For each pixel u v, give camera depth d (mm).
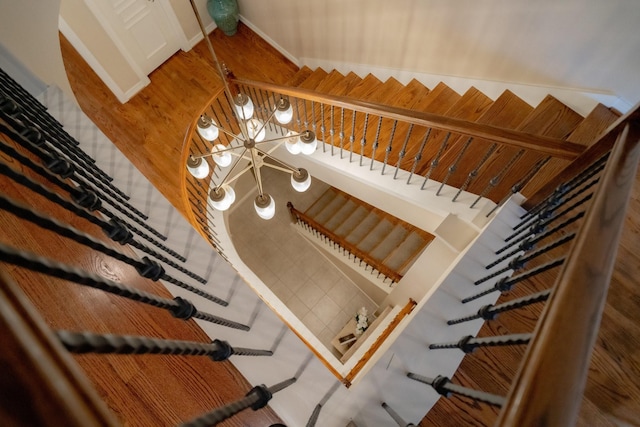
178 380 1583
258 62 5352
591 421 1495
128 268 1725
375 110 2162
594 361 1608
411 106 3713
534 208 2086
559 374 729
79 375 470
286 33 5016
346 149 3438
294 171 2301
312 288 6145
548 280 1941
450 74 3488
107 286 868
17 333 443
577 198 2098
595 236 956
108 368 1517
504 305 1467
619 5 2148
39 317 486
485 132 1802
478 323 1919
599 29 2305
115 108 4820
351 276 6035
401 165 3033
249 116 2449
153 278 1269
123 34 4535
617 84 2430
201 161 2273
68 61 4727
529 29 2654
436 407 1781
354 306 6027
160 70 5148
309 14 4398
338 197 6359
